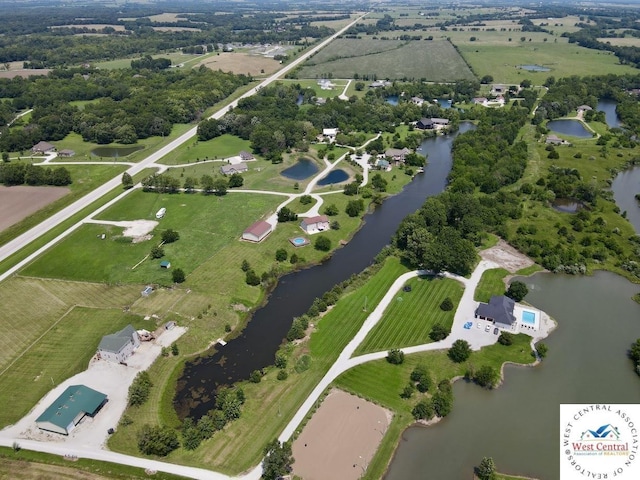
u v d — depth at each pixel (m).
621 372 101.56
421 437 86.44
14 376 99.50
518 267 139.00
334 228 161.75
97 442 84.69
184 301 123.69
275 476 77.50
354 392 95.50
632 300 125.75
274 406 92.31
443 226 152.25
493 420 89.94
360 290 128.38
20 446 83.75
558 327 114.94
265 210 173.62
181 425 88.88
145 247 149.00
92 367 101.75
